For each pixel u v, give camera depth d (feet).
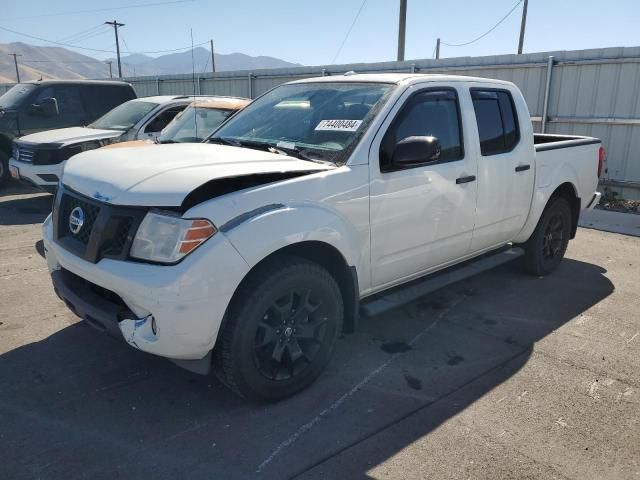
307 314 11.00
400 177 12.15
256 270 10.09
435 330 14.42
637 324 14.89
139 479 8.70
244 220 9.54
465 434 9.94
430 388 11.52
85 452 9.30
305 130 12.80
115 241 9.62
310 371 11.22
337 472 8.92
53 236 11.29
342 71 43.39
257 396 10.51
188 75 57.77
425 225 13.04
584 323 14.94
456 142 13.87
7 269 18.58
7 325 14.10
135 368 12.11
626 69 29.50
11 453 9.23
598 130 31.09
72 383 11.46
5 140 33.35
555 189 17.61
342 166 11.26
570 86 31.71
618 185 30.78
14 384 11.36
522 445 9.64
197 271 9.01
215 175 9.62
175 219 9.15
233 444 9.59
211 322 9.30
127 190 9.52
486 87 15.16
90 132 29.09
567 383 11.78
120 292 9.39
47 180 27.73
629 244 23.41
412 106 12.71
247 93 51.60
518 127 15.99
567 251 22.20
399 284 13.48
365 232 11.64
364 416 10.48
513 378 11.96
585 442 9.75
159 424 10.13
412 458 9.27
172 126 24.66
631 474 8.93
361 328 14.49
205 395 11.14
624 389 11.56
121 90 37.42
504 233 16.14
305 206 10.39
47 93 34.55
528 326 14.74
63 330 13.87
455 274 14.83
